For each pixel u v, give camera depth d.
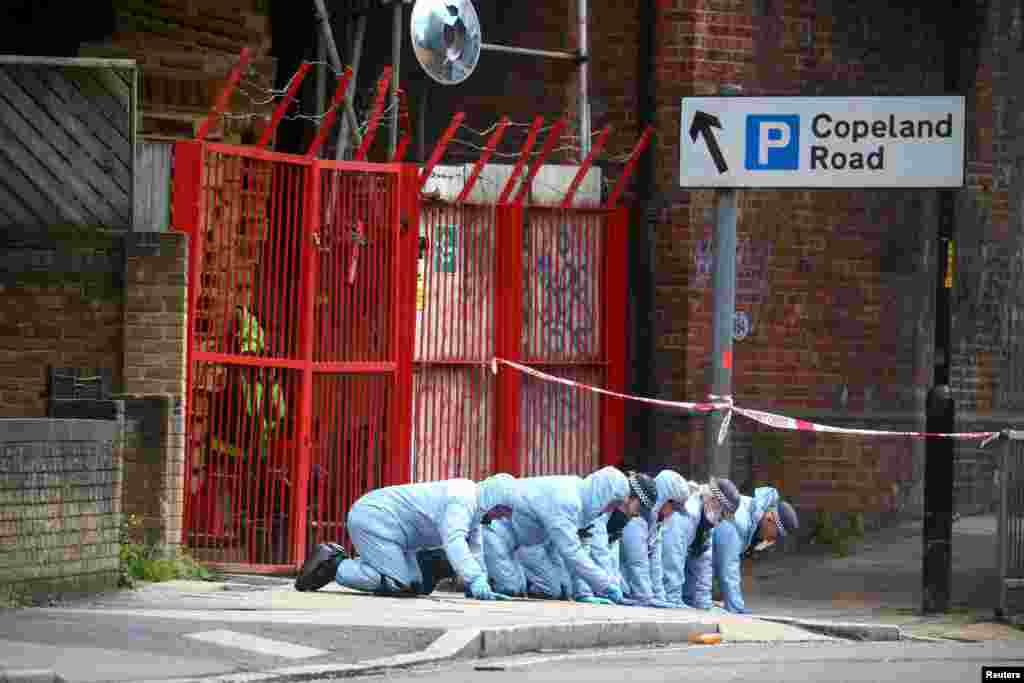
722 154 39.34
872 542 48.12
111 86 36.59
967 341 51.47
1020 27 51.94
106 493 31.09
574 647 28.53
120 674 22.03
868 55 49.03
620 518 35.31
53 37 44.19
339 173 40.81
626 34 47.72
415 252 42.12
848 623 34.53
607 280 45.53
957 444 51.34
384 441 41.66
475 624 27.94
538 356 44.62
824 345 48.41
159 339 36.09
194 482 37.66
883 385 49.22
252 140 44.25
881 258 49.12
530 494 34.44
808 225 48.16
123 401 33.34
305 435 39.50
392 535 33.66
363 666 24.08
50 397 31.89
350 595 32.94
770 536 38.28
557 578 35.31
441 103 48.03
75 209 36.50
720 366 39.97
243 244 39.09
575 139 47.12
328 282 40.56
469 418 43.56
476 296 43.75
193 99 43.62
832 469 48.16
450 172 43.56
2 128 36.09
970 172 51.28
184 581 33.88
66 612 27.33
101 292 36.22
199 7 43.94
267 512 38.97
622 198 47.50
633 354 47.38
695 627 31.00
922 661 27.67
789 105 39.06
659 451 46.88
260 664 23.73
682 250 46.88
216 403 38.53
